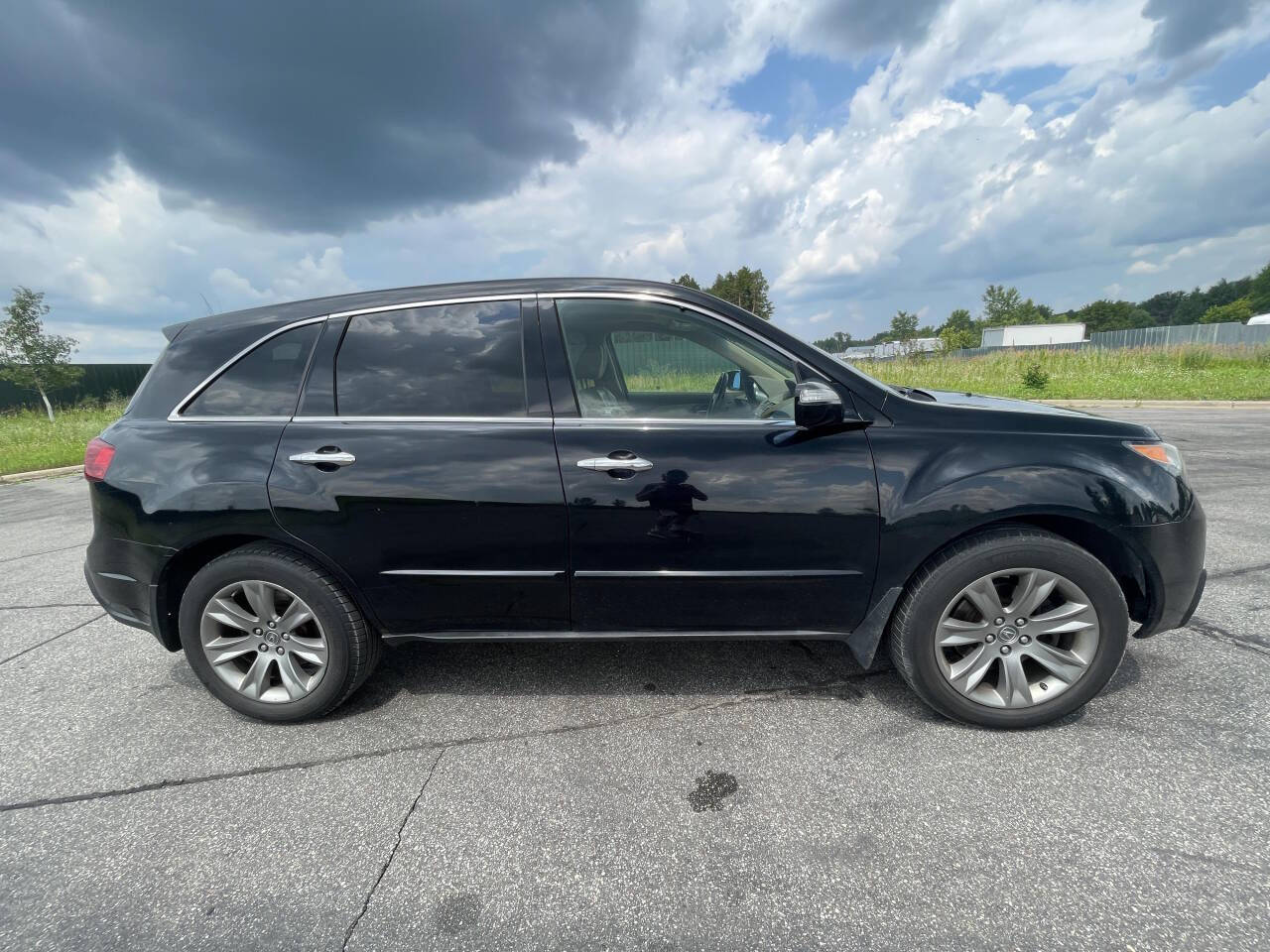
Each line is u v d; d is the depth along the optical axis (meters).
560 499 2.30
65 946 1.57
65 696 2.82
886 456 2.29
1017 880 1.67
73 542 5.59
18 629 3.61
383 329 2.51
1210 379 16.95
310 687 2.49
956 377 19.64
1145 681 2.61
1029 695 2.31
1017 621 2.30
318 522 2.35
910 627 2.32
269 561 2.40
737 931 1.55
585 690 2.72
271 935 1.58
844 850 1.79
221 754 2.36
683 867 1.75
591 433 2.33
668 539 2.31
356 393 2.45
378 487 2.32
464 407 2.40
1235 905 1.56
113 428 2.55
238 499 2.36
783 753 2.25
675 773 2.16
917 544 2.27
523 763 2.25
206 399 2.51
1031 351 22.45
